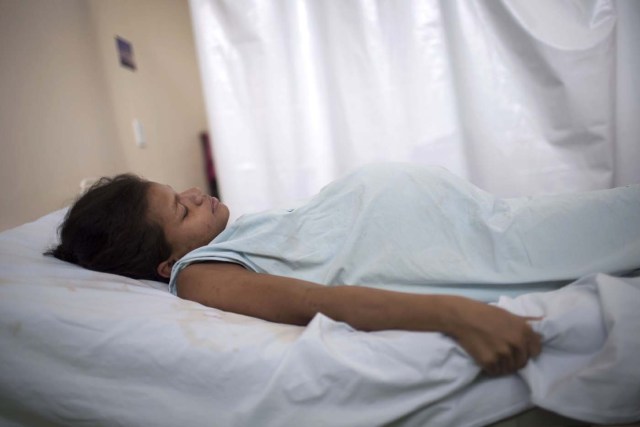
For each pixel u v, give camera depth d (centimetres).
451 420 45
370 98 126
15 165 97
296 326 55
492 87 121
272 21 123
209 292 62
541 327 44
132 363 50
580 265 57
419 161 128
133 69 163
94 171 129
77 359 50
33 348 51
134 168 156
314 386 45
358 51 124
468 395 45
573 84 115
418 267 60
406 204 66
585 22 112
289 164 133
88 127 128
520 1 113
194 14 124
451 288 59
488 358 43
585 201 63
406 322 48
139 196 73
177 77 203
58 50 117
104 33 143
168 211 75
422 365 44
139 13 173
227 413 47
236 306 60
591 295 48
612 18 110
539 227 61
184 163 205
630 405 40
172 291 70
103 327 51
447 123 125
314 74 128
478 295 57
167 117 191
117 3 155
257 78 127
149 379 50
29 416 52
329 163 135
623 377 39
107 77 143
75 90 124
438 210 65
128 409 49
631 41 113
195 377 48
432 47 121
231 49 125
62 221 84
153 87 180
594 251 58
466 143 128
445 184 68
